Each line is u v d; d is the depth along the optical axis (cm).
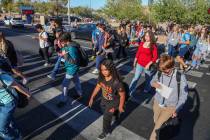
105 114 509
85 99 751
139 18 4762
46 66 1171
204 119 656
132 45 2012
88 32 2322
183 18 3191
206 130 599
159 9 3262
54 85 884
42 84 892
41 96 770
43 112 657
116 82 474
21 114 642
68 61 661
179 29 1259
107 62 466
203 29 1298
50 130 568
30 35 2688
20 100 444
